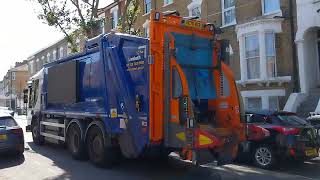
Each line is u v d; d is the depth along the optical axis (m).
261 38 19.06
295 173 10.19
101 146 10.82
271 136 10.67
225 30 22.16
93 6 22.61
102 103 10.93
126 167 11.04
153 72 9.02
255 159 11.03
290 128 10.51
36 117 16.38
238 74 21.20
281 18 18.95
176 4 26.80
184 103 8.62
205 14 23.97
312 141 10.73
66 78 13.08
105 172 10.35
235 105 9.62
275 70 19.02
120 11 31.66
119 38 10.27
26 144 16.47
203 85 9.73
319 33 18.52
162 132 9.02
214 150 8.94
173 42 8.99
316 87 18.38
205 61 9.82
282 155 10.48
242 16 21.38
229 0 22.44
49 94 14.59
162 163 11.63
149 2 29.73
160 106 9.04
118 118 10.16
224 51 10.08
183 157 8.88
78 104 12.34
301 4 18.19
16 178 9.81
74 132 12.43
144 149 9.43
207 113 10.13
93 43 11.52
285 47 18.94
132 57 9.75
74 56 12.94
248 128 10.17
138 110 9.45
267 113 11.19
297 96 17.58
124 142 9.92
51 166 11.30
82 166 11.24
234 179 9.47
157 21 9.11
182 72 8.75
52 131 14.57
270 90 19.17
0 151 12.22
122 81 10.04
